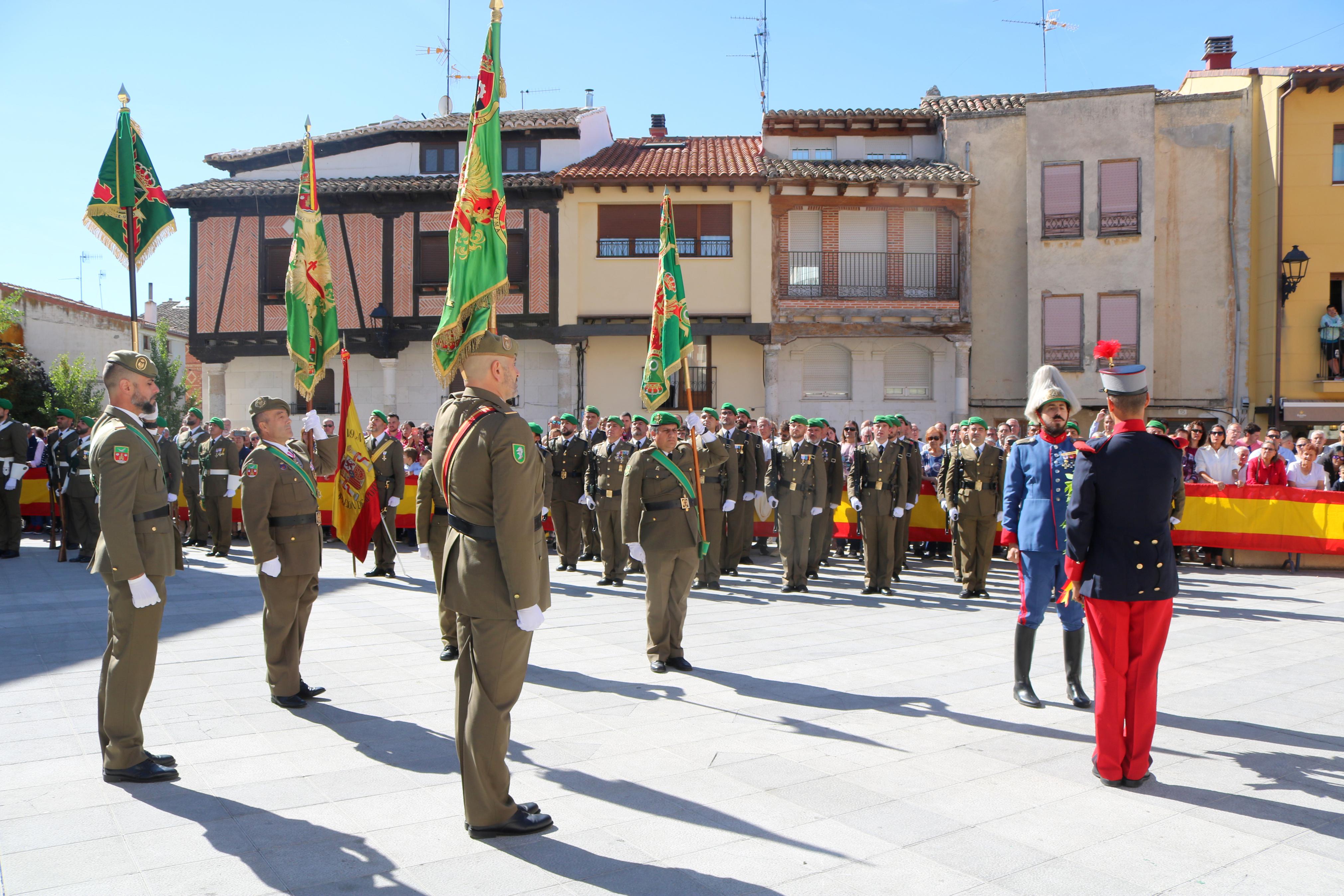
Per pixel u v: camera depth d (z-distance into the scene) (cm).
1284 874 372
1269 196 2386
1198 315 2469
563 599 1080
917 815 431
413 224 2517
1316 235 2336
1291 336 2348
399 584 1176
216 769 489
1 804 439
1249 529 1349
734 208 2483
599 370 2516
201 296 2584
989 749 530
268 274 2569
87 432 1388
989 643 830
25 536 1802
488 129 561
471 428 406
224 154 2675
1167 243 2481
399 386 2577
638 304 2494
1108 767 472
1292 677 703
